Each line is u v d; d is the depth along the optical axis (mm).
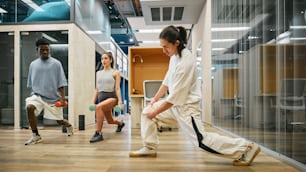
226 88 4289
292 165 2033
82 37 5562
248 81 3357
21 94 5164
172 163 2148
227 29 4285
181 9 6559
